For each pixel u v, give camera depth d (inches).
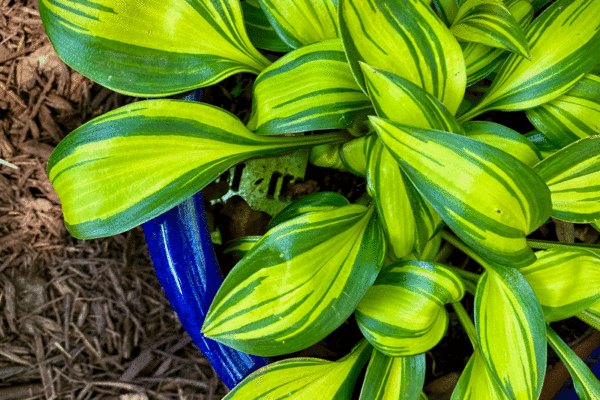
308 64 27.0
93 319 33.5
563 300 28.4
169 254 27.5
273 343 26.3
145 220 26.3
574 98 29.2
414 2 26.5
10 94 33.0
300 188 31.6
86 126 26.2
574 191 27.8
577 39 28.5
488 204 25.4
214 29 27.6
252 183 31.2
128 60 26.7
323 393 28.1
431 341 27.9
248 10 29.6
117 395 33.2
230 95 31.3
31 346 33.1
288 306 26.4
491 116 33.4
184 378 33.4
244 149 27.5
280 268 26.5
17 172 33.3
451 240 30.1
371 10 26.2
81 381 33.0
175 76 27.3
